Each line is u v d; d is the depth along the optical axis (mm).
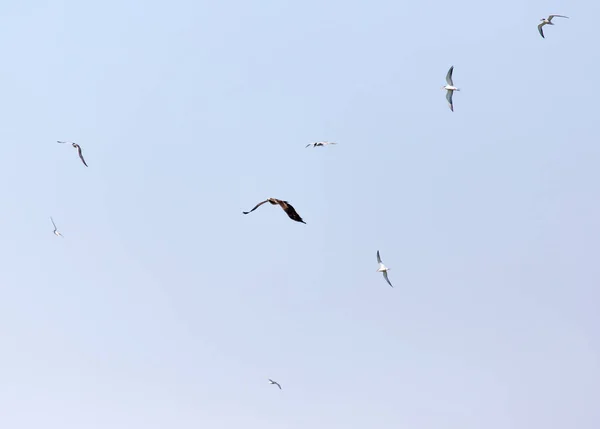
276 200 29422
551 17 71438
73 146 62906
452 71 71188
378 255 66562
